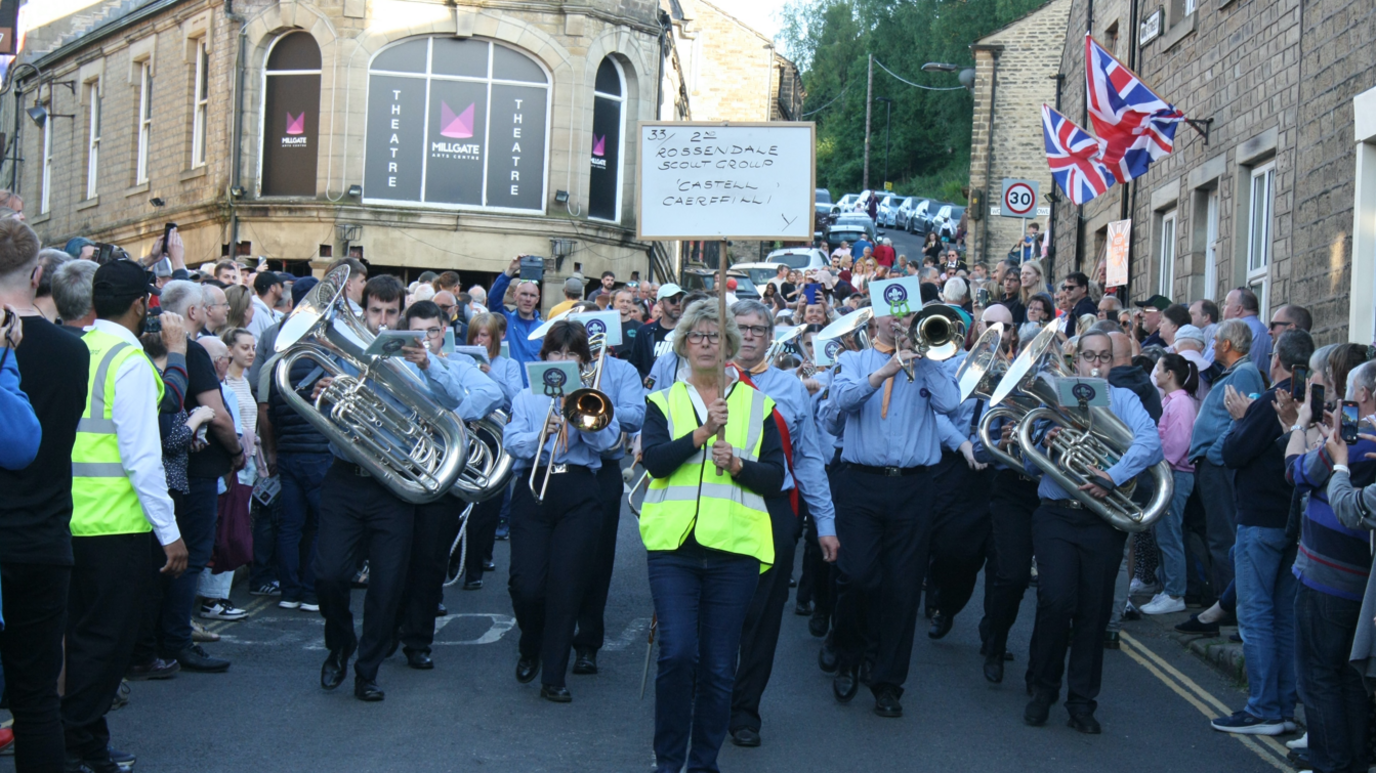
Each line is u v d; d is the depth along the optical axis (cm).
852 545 686
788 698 723
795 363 1024
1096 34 2050
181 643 723
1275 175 1279
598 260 2394
